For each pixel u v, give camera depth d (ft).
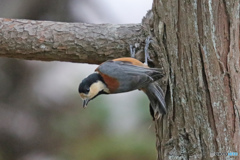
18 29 33.17
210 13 28.02
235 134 27.96
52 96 43.29
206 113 28.25
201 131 28.43
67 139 41.98
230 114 28.02
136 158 39.91
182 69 28.81
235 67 28.07
